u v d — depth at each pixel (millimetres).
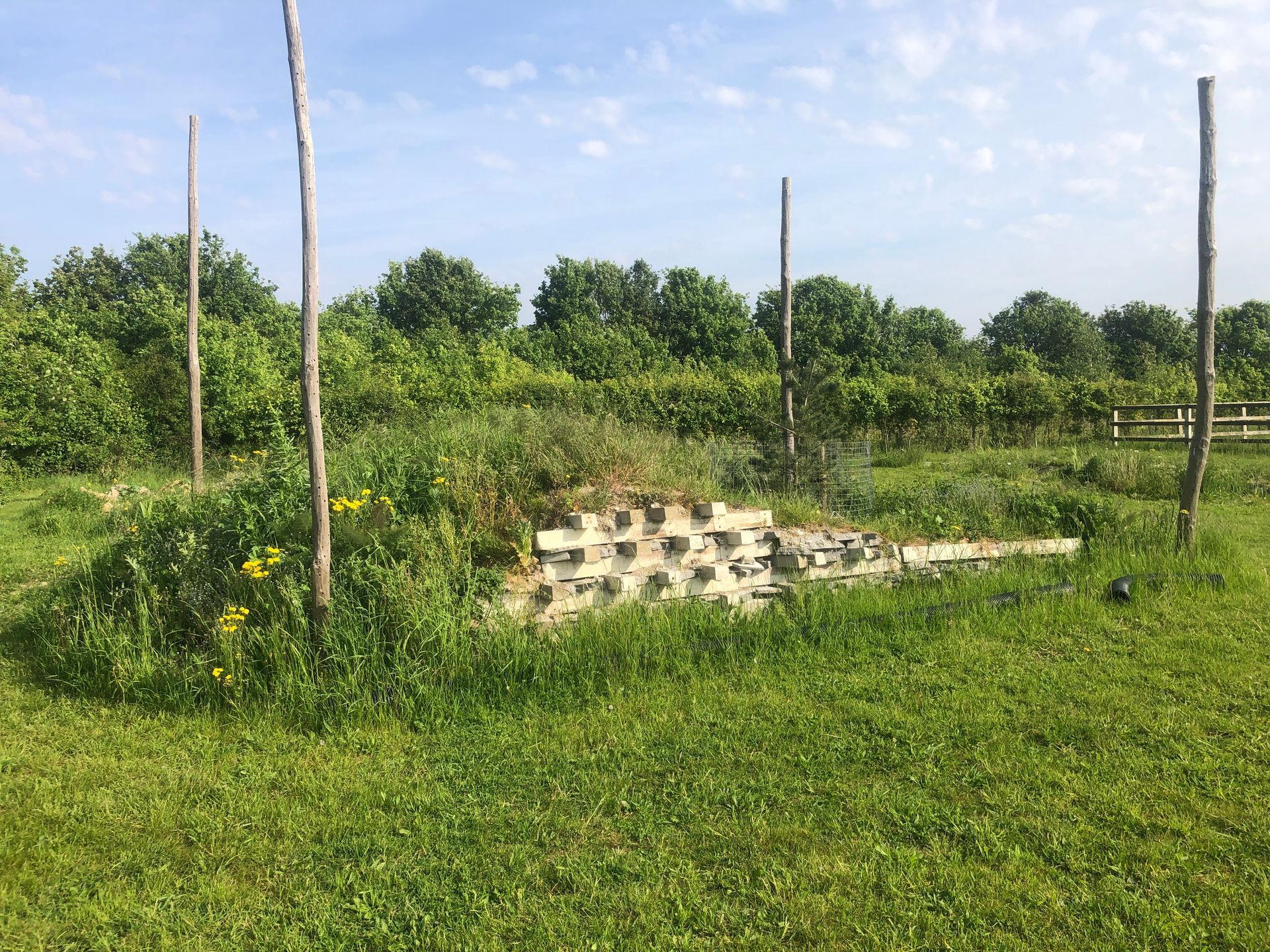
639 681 5309
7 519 12609
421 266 49594
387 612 5336
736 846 3463
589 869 3316
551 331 44562
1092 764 4047
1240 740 4246
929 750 4266
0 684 5332
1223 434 19109
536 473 6926
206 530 6309
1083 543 8414
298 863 3418
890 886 3127
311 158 5000
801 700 5008
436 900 3146
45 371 18969
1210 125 7887
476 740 4559
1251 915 2893
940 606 6637
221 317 40469
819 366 10469
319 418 5133
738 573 6895
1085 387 23188
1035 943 2803
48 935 2967
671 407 19234
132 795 3973
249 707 4902
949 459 19047
